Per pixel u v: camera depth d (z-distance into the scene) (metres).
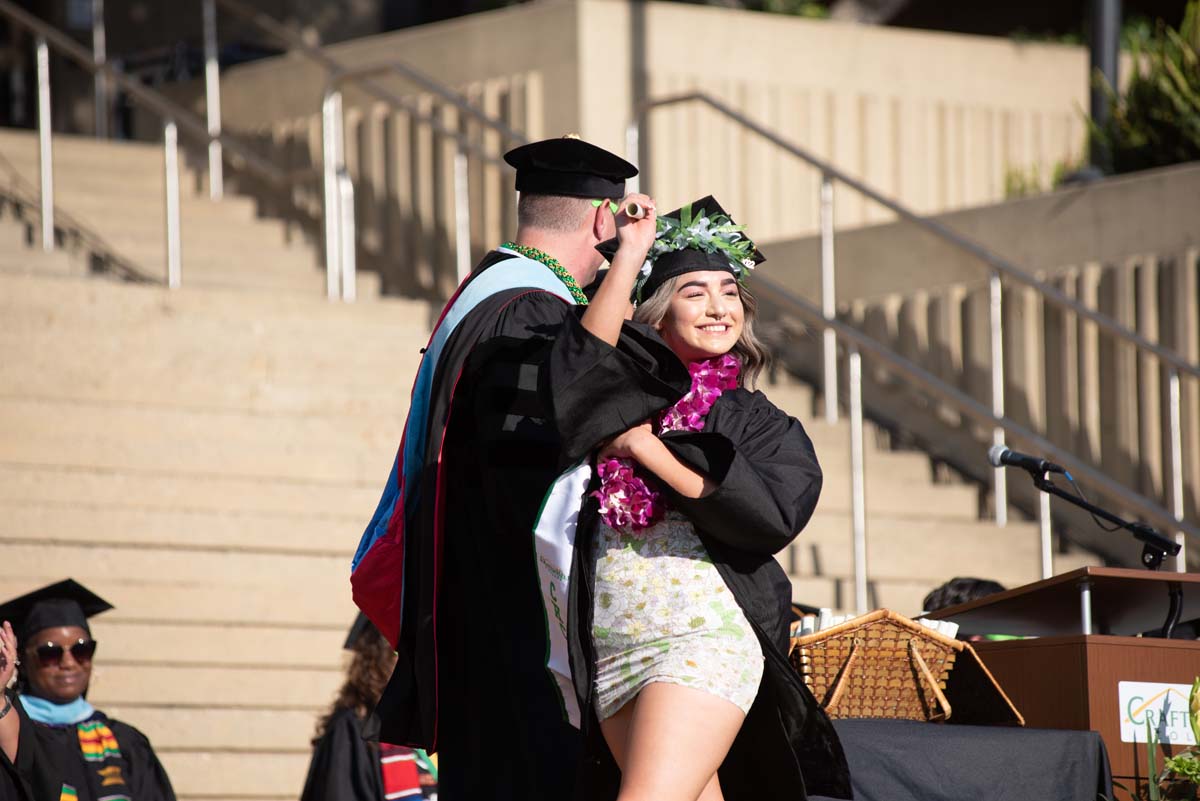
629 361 7.13
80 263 22.58
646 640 7.16
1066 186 21.92
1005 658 9.77
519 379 7.68
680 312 7.64
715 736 6.98
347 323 20.25
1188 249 20.22
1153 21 32.47
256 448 18.03
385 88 27.27
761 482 7.14
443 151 26.38
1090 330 20.97
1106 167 23.23
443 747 8.02
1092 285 21.08
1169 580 9.12
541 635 7.73
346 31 32.38
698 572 7.23
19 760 11.82
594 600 7.30
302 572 16.66
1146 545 9.92
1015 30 33.66
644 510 7.18
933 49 28.23
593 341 7.16
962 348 22.27
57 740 12.21
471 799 7.84
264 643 15.87
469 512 7.95
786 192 26.75
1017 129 28.83
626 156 23.78
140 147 27.00
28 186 25.39
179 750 15.05
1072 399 21.08
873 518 19.33
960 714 9.43
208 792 14.91
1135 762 9.03
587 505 7.34
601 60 25.39
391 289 26.86
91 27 33.28
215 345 19.31
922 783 8.45
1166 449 20.25
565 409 7.09
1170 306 20.36
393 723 8.00
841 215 27.11
